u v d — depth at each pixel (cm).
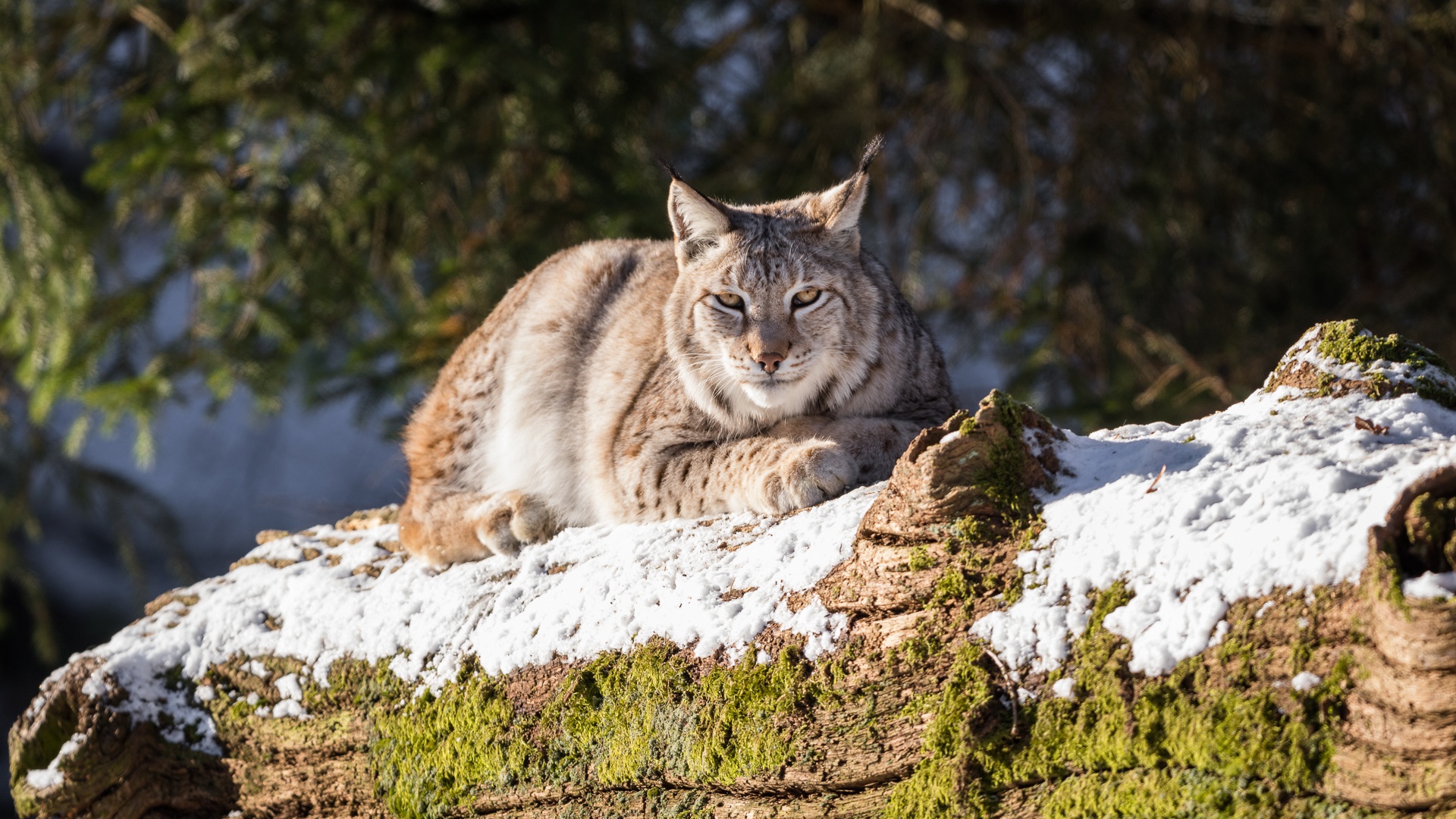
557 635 623
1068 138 1711
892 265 1711
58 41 1554
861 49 1672
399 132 1447
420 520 827
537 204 1425
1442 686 372
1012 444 514
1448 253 1544
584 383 855
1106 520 485
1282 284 1619
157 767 745
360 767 691
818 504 662
